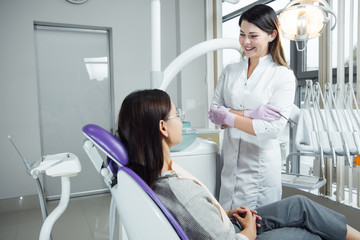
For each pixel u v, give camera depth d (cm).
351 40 190
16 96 298
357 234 105
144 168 76
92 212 291
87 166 350
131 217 67
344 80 201
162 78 160
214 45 172
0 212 294
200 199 73
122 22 338
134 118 76
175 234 61
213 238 71
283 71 134
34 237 239
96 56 348
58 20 310
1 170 296
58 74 333
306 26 132
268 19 125
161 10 361
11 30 293
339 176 195
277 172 143
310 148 142
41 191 97
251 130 129
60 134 339
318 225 105
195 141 168
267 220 109
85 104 347
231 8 346
